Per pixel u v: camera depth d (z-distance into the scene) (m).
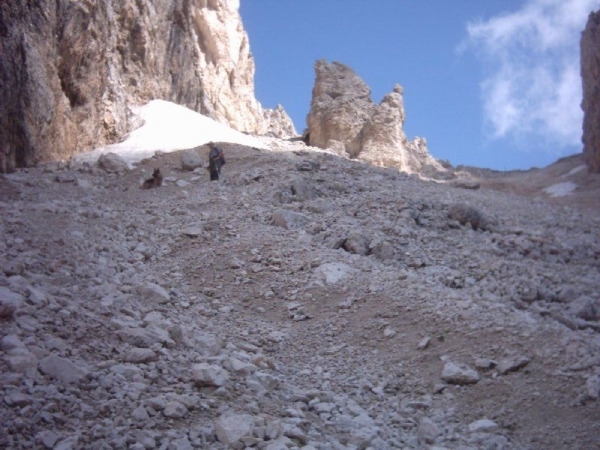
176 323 8.78
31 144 17.59
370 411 7.23
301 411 6.72
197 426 5.91
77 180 17.06
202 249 12.47
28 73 17.45
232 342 8.61
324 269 11.04
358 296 10.12
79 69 20.70
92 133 21.58
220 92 37.50
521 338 8.38
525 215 21.11
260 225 13.73
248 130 40.25
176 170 19.88
